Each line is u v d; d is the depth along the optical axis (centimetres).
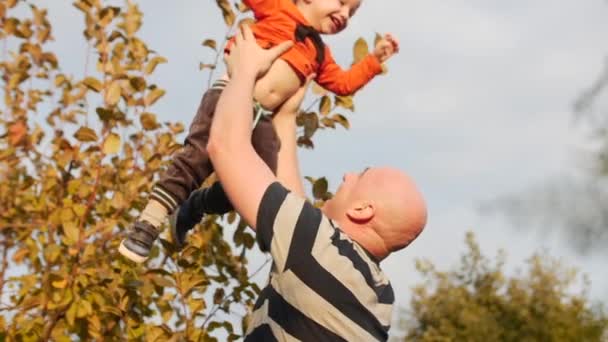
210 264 650
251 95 388
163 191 398
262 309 379
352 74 443
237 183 371
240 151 373
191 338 628
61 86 765
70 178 709
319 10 415
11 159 734
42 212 700
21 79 764
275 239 367
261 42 409
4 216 715
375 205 390
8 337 641
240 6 605
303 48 414
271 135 416
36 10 777
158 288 649
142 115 682
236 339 646
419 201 394
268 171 377
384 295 388
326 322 368
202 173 404
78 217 673
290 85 414
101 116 660
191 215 427
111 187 701
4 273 711
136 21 692
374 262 393
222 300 646
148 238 397
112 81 678
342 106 630
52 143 733
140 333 629
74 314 632
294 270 366
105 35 690
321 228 372
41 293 639
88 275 640
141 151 698
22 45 773
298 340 368
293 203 371
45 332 648
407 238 393
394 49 447
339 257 371
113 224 661
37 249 692
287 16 412
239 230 647
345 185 403
